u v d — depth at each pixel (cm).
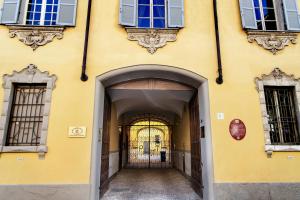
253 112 611
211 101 613
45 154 557
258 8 718
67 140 569
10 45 616
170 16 665
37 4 676
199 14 679
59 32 634
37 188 541
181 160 1164
